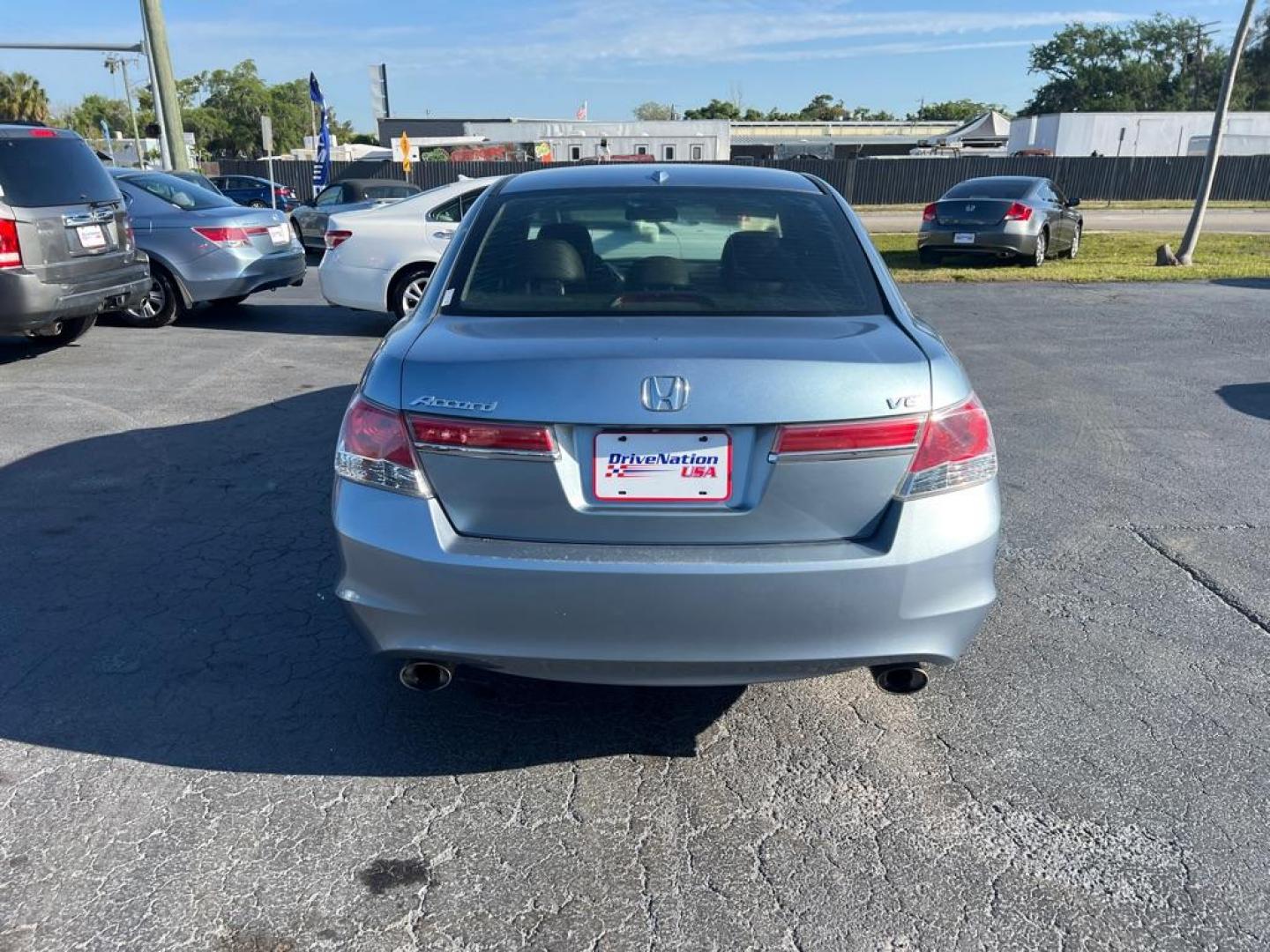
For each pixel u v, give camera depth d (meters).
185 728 3.09
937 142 62.62
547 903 2.41
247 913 2.36
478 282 3.14
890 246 19.33
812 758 2.98
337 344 9.38
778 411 2.43
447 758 2.97
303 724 3.13
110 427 6.37
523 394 2.46
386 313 9.59
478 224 3.44
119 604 3.90
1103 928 2.32
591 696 3.31
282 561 4.32
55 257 7.49
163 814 2.70
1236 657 3.54
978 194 16.12
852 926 2.33
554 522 2.51
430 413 2.51
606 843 2.62
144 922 2.33
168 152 19.81
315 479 5.40
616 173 3.77
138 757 2.94
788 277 3.12
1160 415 6.72
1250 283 13.26
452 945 2.28
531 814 2.73
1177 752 2.98
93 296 7.95
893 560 2.48
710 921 2.35
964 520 2.56
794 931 2.32
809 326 2.80
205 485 5.29
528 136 50.53
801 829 2.67
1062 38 73.31
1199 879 2.47
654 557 2.46
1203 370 8.05
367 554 2.57
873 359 2.53
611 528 2.51
